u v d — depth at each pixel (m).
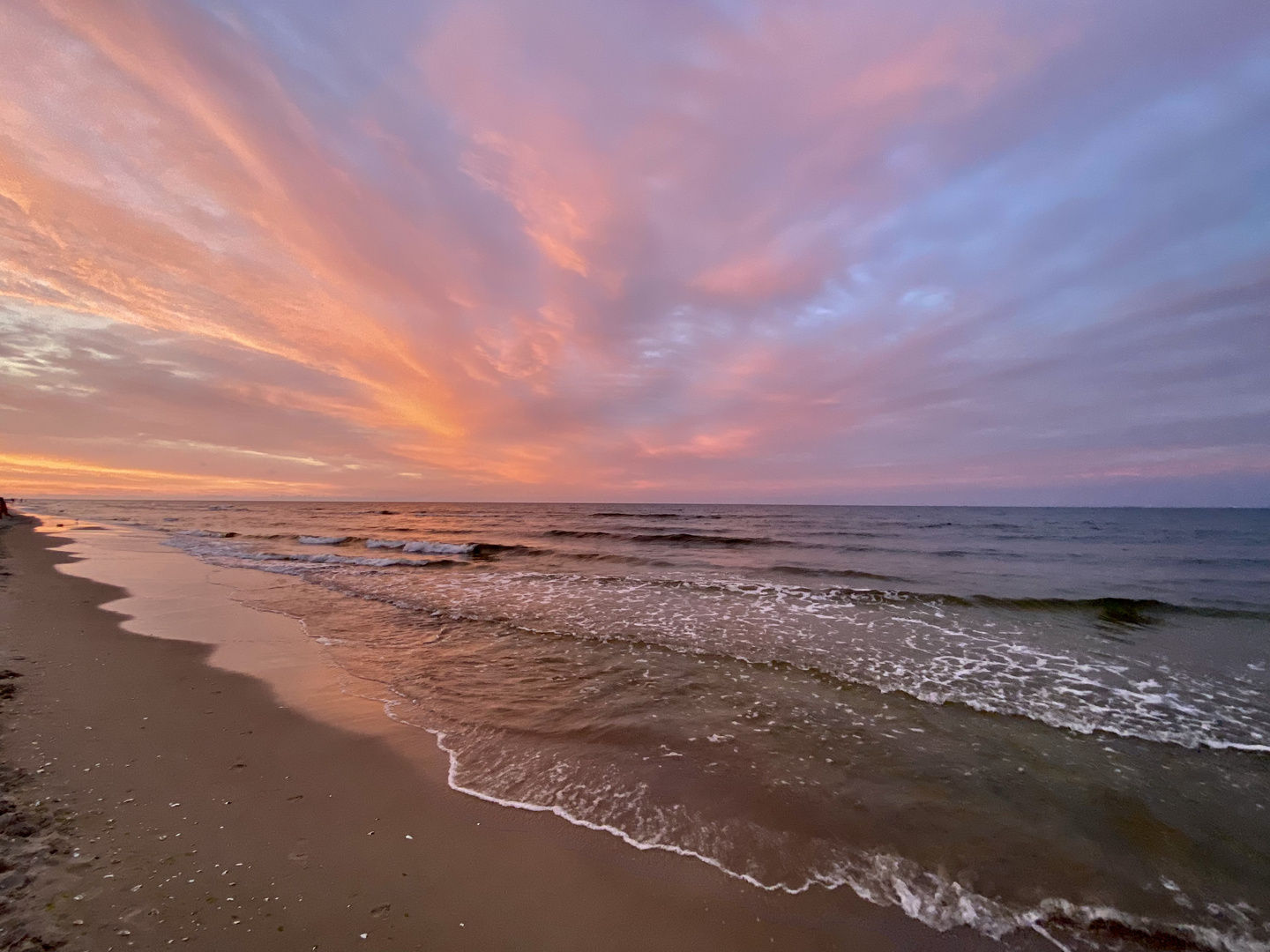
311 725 5.43
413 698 6.27
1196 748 5.36
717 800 4.28
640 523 42.62
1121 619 10.80
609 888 3.30
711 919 3.09
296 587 13.38
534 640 8.84
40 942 2.53
